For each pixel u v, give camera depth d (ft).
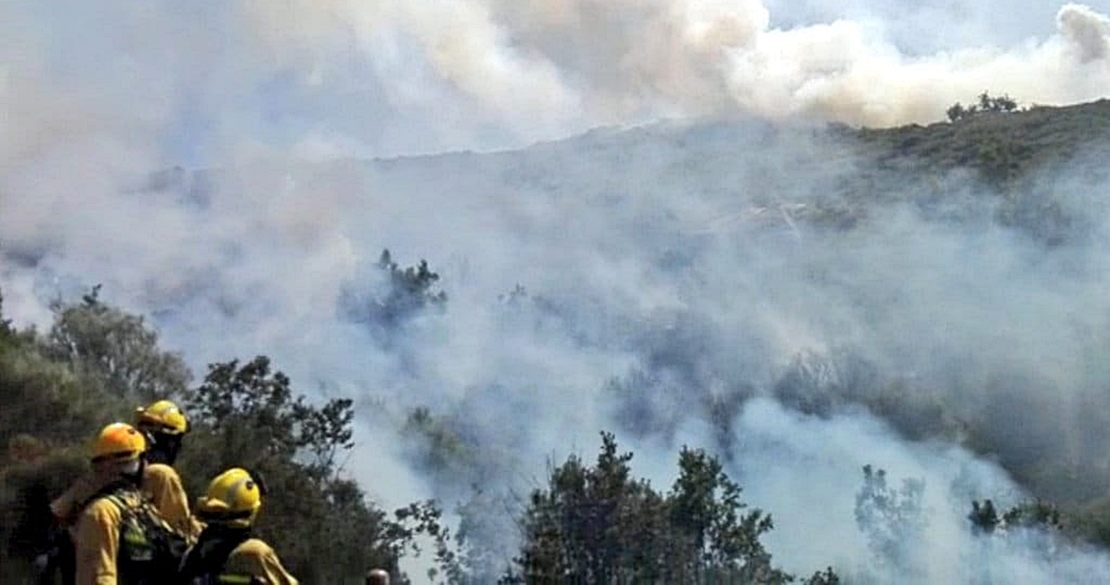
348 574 115.85
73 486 24.26
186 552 23.95
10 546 53.62
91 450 24.08
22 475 83.61
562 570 140.46
